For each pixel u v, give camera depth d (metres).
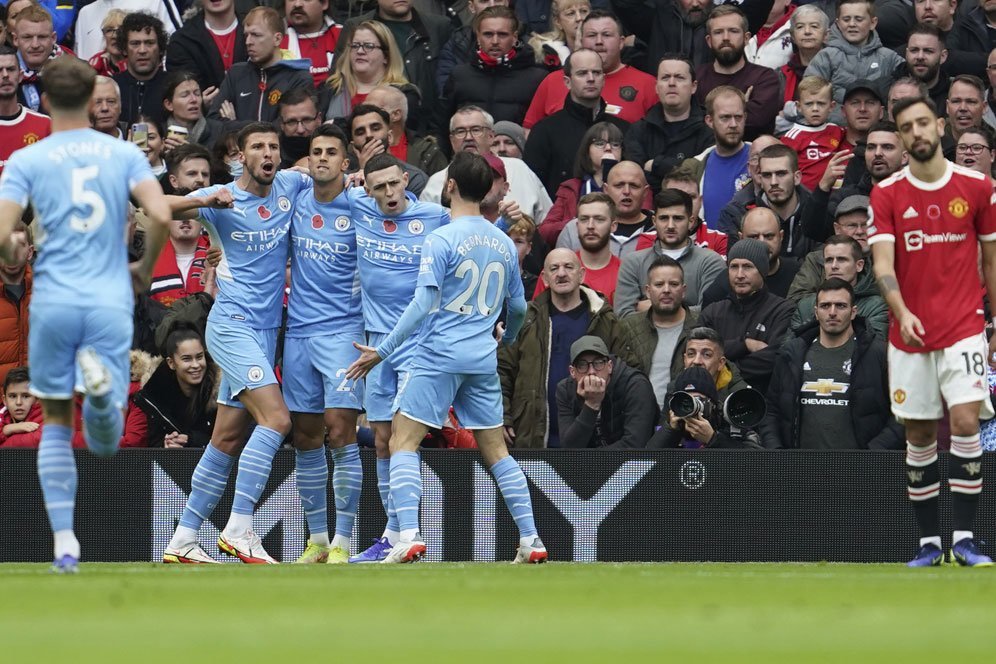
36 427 37.53
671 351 38.41
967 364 28.19
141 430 37.56
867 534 35.97
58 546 23.33
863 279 38.72
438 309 30.45
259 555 32.91
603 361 36.31
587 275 41.84
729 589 20.78
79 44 54.69
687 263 40.94
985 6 50.34
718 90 45.28
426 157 45.97
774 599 18.92
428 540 36.50
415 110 48.75
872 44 48.59
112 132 47.59
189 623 15.30
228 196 29.48
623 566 30.70
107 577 23.58
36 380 22.84
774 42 52.06
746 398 35.81
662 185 45.03
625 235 43.09
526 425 37.62
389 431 34.12
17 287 38.88
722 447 36.44
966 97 45.12
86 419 22.62
